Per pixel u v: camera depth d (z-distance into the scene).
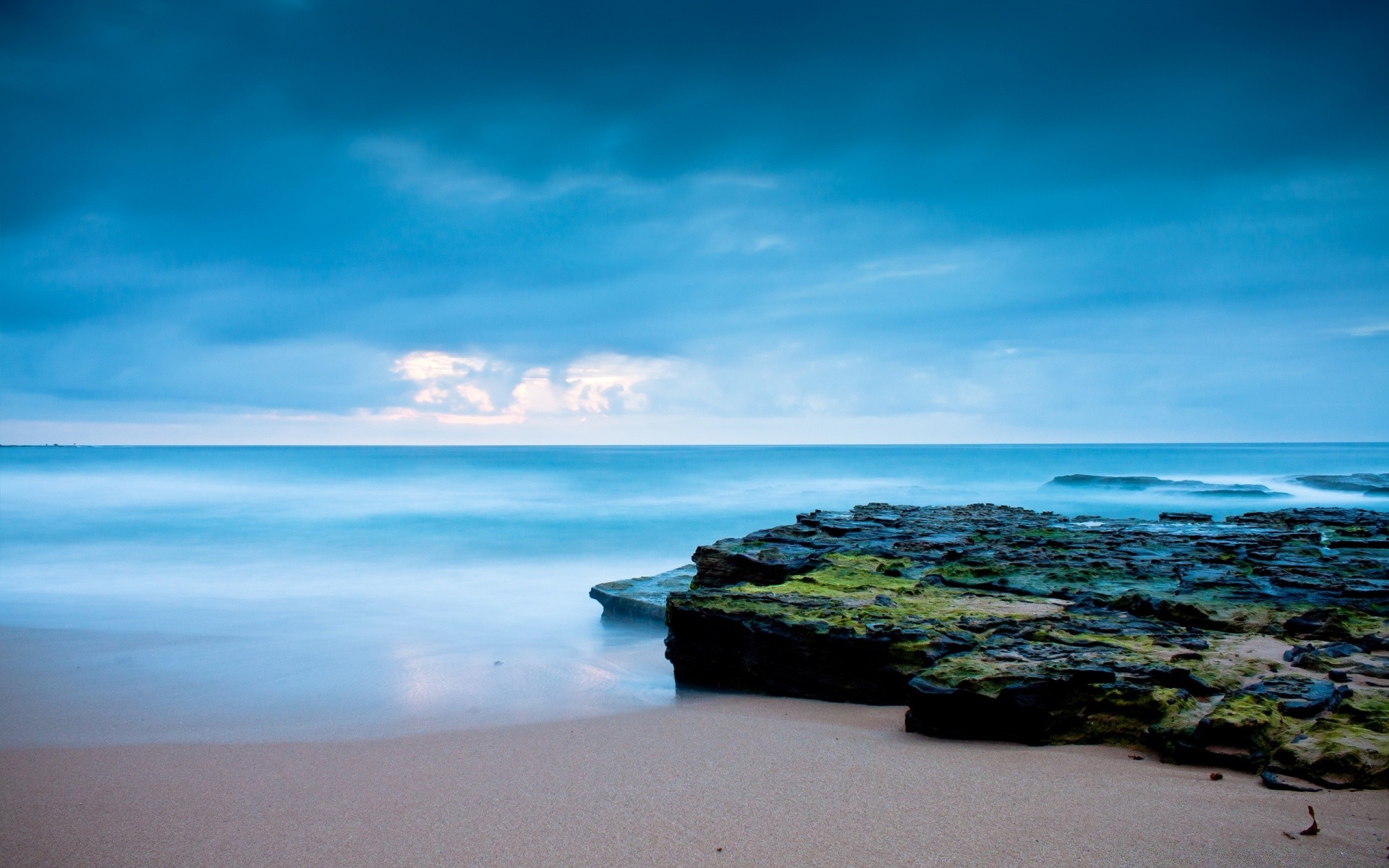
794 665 9.33
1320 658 6.80
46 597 19.94
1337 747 5.12
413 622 16.61
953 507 20.50
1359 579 9.61
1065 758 5.99
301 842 4.88
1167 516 17.59
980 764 5.91
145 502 42.84
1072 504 43.00
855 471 69.62
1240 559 11.54
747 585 11.51
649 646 13.65
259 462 81.94
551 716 8.95
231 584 21.86
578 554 27.38
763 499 47.03
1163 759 5.80
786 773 5.87
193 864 4.62
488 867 4.34
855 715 8.12
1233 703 5.96
